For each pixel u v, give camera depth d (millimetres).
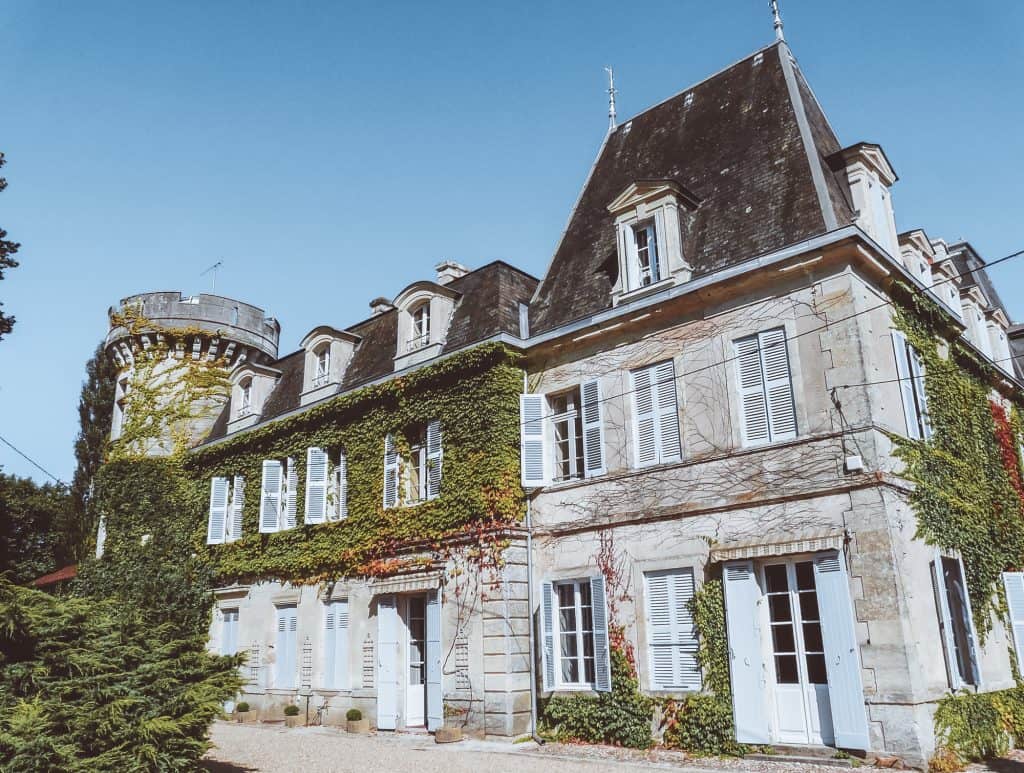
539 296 18984
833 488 12578
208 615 23141
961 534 14078
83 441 38719
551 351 17375
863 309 13312
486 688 15773
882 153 15570
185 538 24562
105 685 9969
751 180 16000
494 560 16266
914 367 14648
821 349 13289
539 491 16812
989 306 20484
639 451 15484
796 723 12328
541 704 15586
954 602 13195
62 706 9523
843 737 11617
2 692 9656
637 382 15820
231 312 29734
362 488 19641
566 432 17250
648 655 14266
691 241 16094
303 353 24734
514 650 15766
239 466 24000
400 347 19844
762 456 13555
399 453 19000
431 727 16703
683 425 14789
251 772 12383
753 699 12617
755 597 12992
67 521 38094
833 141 17422
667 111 20062
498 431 16938
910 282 14844
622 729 14109
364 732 17453
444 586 17125
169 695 10555
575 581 15828
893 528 12086
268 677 20781
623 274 16453
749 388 14109
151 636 11211
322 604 20016
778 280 14047
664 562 14383
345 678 18875
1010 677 14539
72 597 10930
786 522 13000
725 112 18250
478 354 17516
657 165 18859
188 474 26078
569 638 15891
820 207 14258
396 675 17750
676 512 14383
